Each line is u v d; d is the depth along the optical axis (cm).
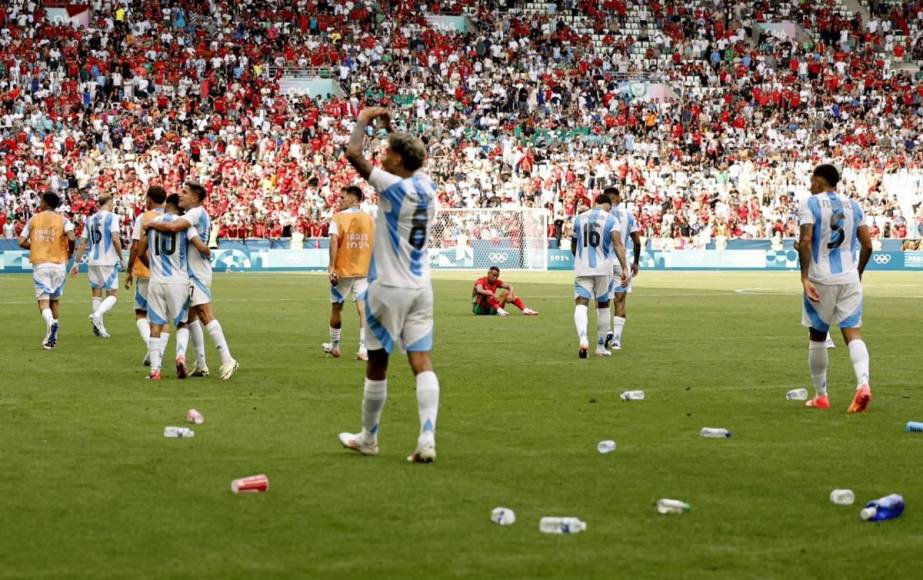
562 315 3184
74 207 6253
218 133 7150
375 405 1141
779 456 1173
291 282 4969
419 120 7544
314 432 1300
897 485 1040
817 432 1320
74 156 6675
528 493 998
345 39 8081
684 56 8544
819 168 1502
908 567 790
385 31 8225
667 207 7094
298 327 2750
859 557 812
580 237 2130
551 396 1614
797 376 1850
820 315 1493
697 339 2478
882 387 1723
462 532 870
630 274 2292
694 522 903
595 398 1592
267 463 1117
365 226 2078
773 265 6888
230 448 1195
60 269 2280
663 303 3688
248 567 780
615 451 1195
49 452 1166
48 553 809
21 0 7619
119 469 1083
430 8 8481
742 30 8781
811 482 1050
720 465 1124
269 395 1608
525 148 7469
